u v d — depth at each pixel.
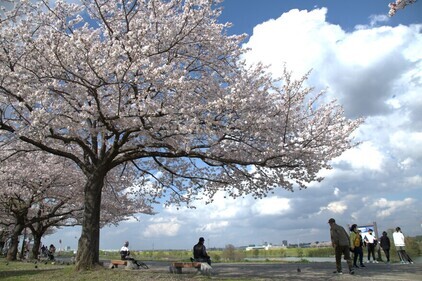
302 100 13.60
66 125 11.60
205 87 12.82
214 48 13.30
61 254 48.41
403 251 16.56
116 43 10.88
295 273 12.62
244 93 11.95
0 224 26.47
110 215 26.23
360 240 14.58
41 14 12.57
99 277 10.99
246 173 14.70
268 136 12.67
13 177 20.98
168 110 10.92
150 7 12.12
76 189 23.17
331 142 13.82
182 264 12.74
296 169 14.43
